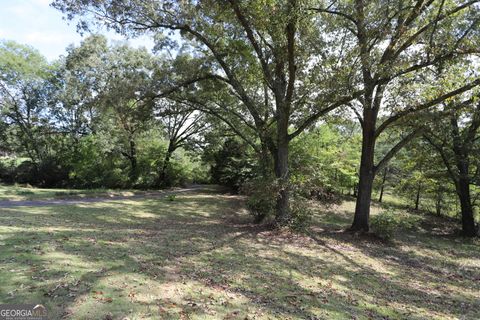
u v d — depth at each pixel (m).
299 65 10.71
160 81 12.71
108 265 5.00
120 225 10.30
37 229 7.46
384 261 8.53
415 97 10.05
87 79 23.42
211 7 10.04
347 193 24.34
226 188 27.42
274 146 11.59
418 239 13.06
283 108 10.61
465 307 5.64
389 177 22.77
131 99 13.02
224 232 9.97
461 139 14.12
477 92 9.21
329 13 10.80
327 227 13.37
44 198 17.28
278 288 5.16
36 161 29.56
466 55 9.22
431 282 7.14
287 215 10.88
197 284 4.75
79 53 22.31
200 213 16.12
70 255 5.30
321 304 4.70
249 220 14.08
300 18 8.68
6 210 11.10
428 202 20.81
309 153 18.14
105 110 14.62
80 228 8.52
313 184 11.91
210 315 3.75
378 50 10.62
